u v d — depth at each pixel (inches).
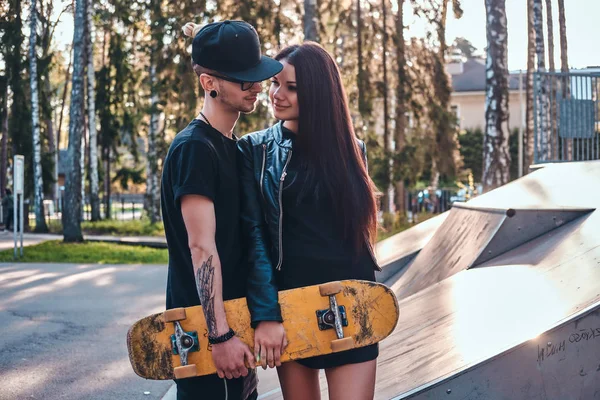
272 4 883.4
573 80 413.4
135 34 1104.8
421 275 239.9
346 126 102.9
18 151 1093.8
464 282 182.7
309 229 99.5
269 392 150.9
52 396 209.3
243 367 93.1
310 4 724.7
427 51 943.7
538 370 115.5
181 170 94.7
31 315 340.2
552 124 410.9
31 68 1023.0
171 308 100.9
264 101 854.5
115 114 1273.4
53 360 252.1
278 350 93.7
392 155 922.7
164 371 93.1
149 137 1119.0
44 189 1117.7
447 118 951.0
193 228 93.5
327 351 95.0
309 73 101.2
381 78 965.8
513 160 1686.8
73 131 830.5
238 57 96.6
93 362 249.0
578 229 177.6
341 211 99.5
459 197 990.4
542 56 944.3
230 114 100.3
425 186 1224.2
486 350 119.0
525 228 199.0
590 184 215.9
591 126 410.0
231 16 887.7
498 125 714.8
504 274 172.7
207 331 93.7
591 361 117.6
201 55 97.4
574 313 119.1
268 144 103.3
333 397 98.0
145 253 687.1
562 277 147.0
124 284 454.3
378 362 142.0
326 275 98.8
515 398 114.4
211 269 92.9
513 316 134.5
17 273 518.3
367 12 948.6
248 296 95.3
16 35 1059.3
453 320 148.6
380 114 985.5
